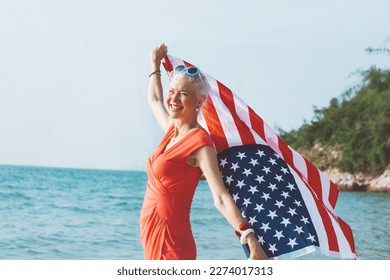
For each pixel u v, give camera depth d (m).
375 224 26.28
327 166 57.31
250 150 5.45
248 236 4.50
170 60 5.79
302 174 5.54
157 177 4.68
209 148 4.60
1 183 52.59
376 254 16.50
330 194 5.57
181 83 4.72
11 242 19.64
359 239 19.97
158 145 4.85
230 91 5.66
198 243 19.17
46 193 47.44
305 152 60.19
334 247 5.19
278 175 5.33
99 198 45.22
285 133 64.44
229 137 5.53
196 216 30.03
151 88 5.66
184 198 4.71
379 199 41.53
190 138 4.63
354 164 54.50
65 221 28.53
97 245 19.55
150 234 4.72
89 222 28.19
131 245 19.69
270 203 5.14
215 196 4.57
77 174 74.69
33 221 27.58
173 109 4.73
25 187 50.91
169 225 4.67
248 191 5.20
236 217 4.50
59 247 19.08
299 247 4.99
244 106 5.61
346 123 56.91
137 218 31.95
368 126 54.41
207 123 5.62
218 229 24.38
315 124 60.22
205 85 4.78
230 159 5.39
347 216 30.30
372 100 56.19
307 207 5.22
